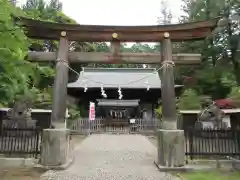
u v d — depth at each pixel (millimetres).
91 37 7871
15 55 4965
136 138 16766
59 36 7859
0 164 6859
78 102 25016
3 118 10773
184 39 7930
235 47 18312
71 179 5660
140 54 7953
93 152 10352
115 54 7910
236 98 15938
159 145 7219
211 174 6320
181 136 6945
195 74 20766
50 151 6801
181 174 6316
